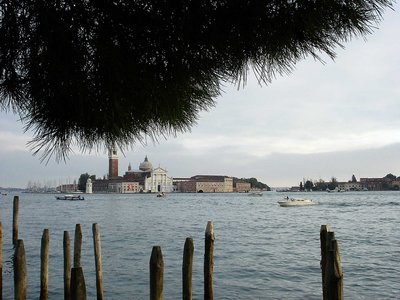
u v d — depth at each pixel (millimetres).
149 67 2738
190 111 3033
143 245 27953
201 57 2664
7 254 23656
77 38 2719
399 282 16781
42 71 2746
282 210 76500
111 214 67062
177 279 17344
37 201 135500
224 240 31594
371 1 2453
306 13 2439
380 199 127750
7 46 2748
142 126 3055
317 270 19531
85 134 2996
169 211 76062
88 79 2766
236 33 2535
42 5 2689
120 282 17016
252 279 17641
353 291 15539
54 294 15016
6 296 14266
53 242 29469
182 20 2566
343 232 37281
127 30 2676
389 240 30922
